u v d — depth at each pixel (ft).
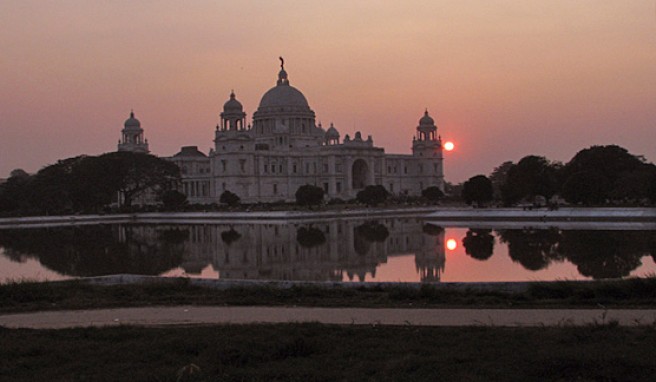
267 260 270.05
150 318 110.42
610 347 80.38
